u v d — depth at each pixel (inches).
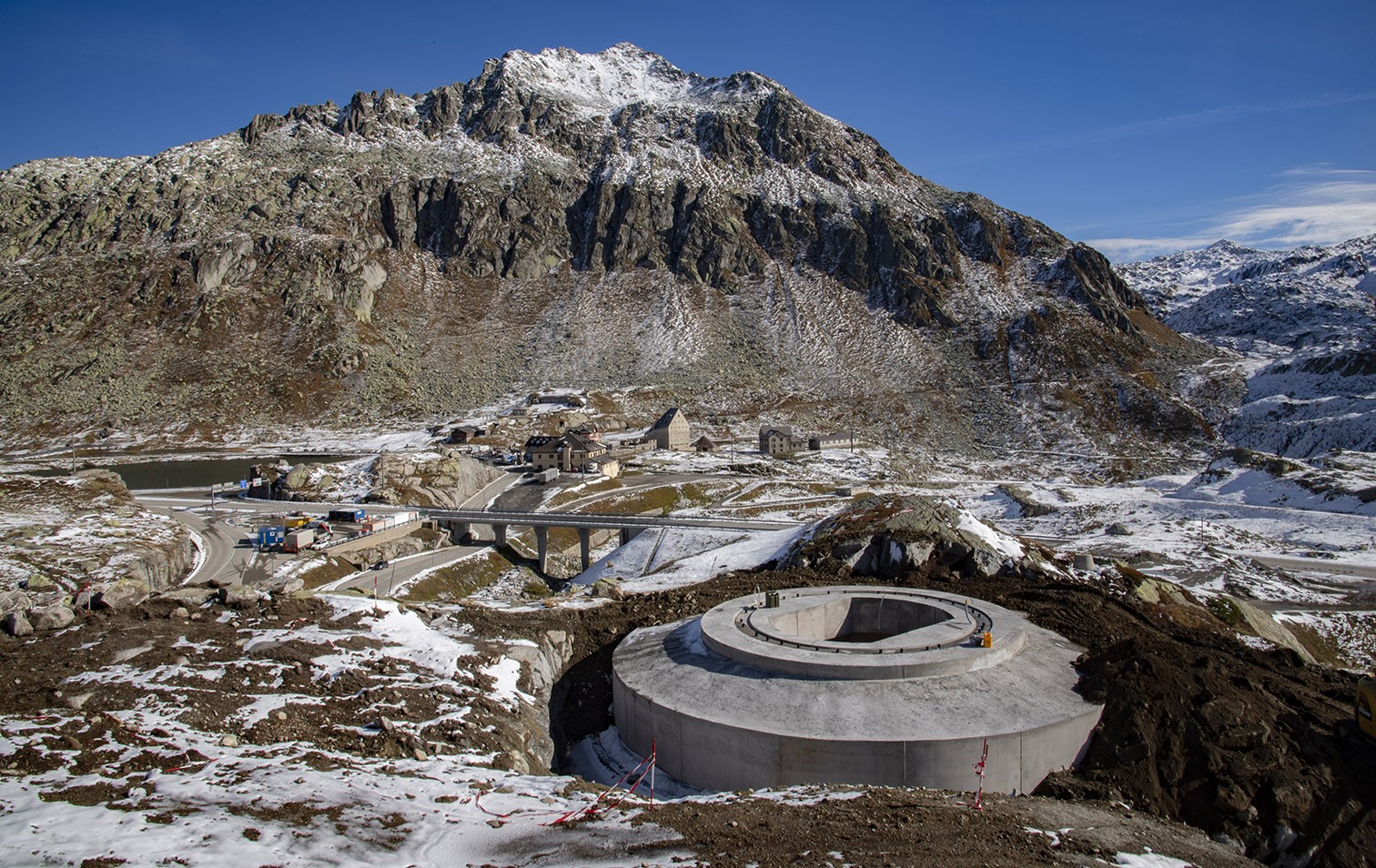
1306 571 3735.2
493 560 3924.7
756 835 962.1
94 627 1696.6
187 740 1177.4
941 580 2413.9
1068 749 1472.7
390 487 4877.0
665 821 1014.4
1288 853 1323.8
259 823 913.5
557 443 6240.2
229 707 1338.6
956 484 6501.0
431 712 1440.7
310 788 1030.4
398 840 916.6
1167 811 1369.3
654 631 2031.3
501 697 1606.8
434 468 5137.8
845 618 2102.6
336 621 1818.4
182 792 983.6
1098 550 4052.7
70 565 2925.7
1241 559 3816.4
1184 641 1982.0
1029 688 1581.0
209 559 3501.5
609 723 1776.6
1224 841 1327.5
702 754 1499.8
